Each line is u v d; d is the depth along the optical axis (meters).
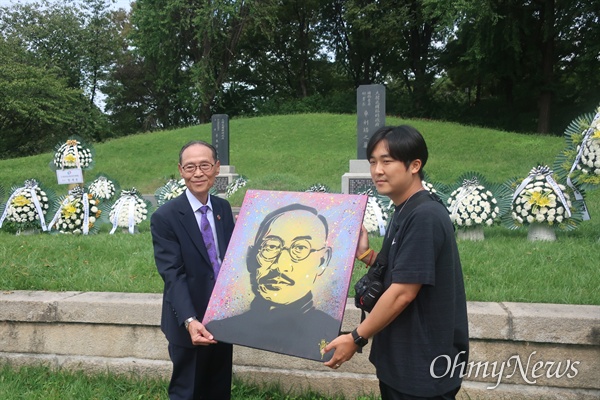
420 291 1.84
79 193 6.76
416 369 1.82
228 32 28.08
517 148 15.48
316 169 15.12
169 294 2.36
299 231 2.27
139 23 26.44
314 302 2.08
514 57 23.33
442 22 20.58
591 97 24.11
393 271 1.82
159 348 3.23
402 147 1.90
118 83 34.75
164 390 3.10
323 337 2.00
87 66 30.92
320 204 2.32
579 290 3.28
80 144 8.40
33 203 6.64
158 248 2.47
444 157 14.96
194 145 2.52
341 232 2.20
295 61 33.88
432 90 31.58
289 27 31.98
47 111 20.77
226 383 2.69
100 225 6.72
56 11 29.16
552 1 20.91
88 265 4.34
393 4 27.08
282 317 2.10
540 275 3.68
